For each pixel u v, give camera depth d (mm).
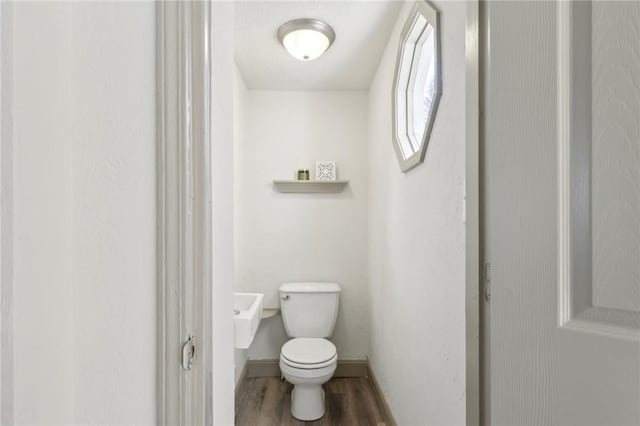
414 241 1500
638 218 394
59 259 425
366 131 2723
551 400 457
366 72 2393
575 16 441
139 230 532
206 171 610
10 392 351
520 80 495
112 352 498
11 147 354
